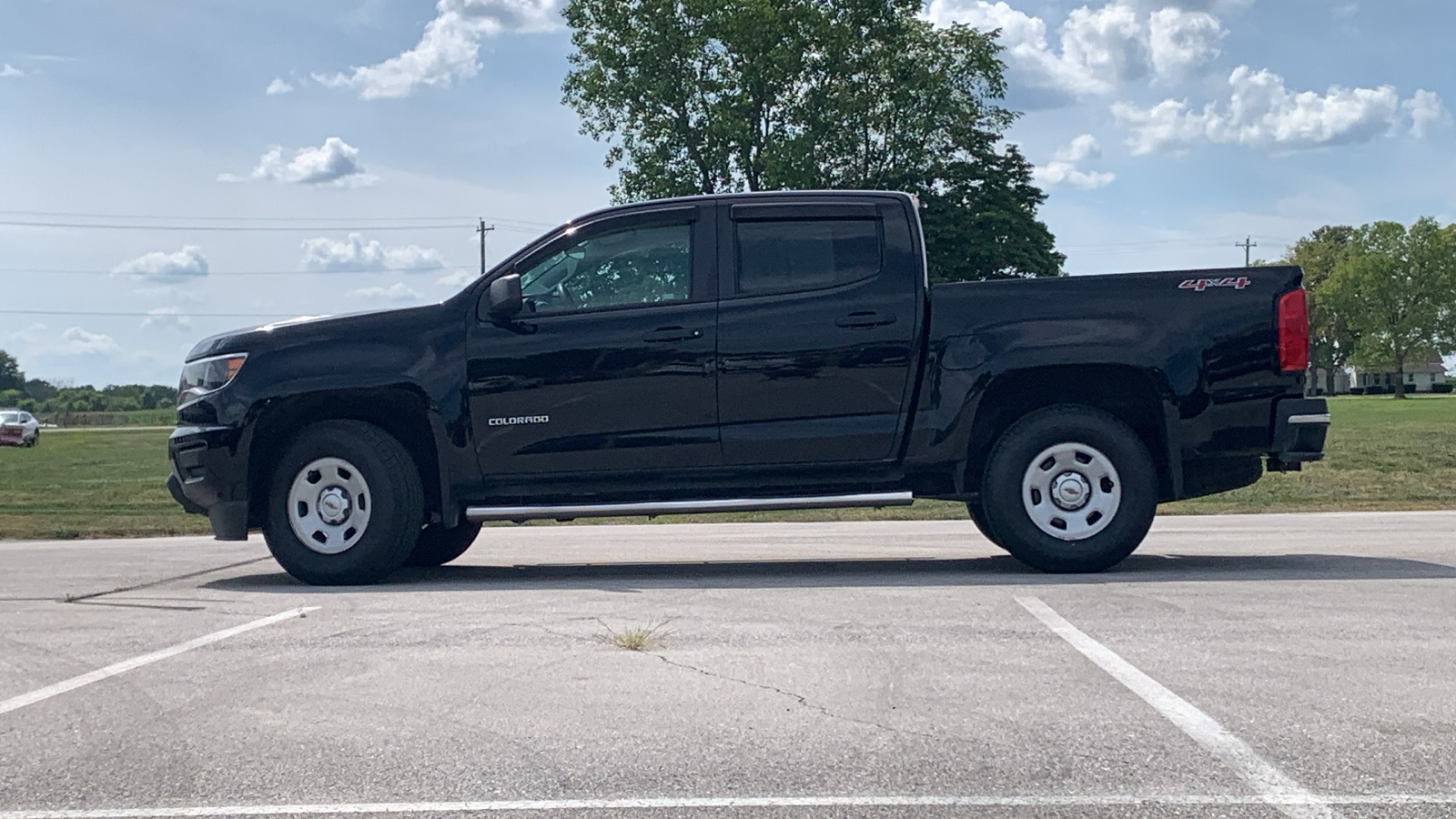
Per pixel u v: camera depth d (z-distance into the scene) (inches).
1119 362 291.7
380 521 302.4
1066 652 203.5
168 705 178.2
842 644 211.6
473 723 165.9
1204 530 433.7
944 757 149.2
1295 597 253.4
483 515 304.7
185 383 322.3
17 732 166.7
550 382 302.5
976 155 1818.4
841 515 571.8
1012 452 296.4
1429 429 1187.3
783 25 1673.2
